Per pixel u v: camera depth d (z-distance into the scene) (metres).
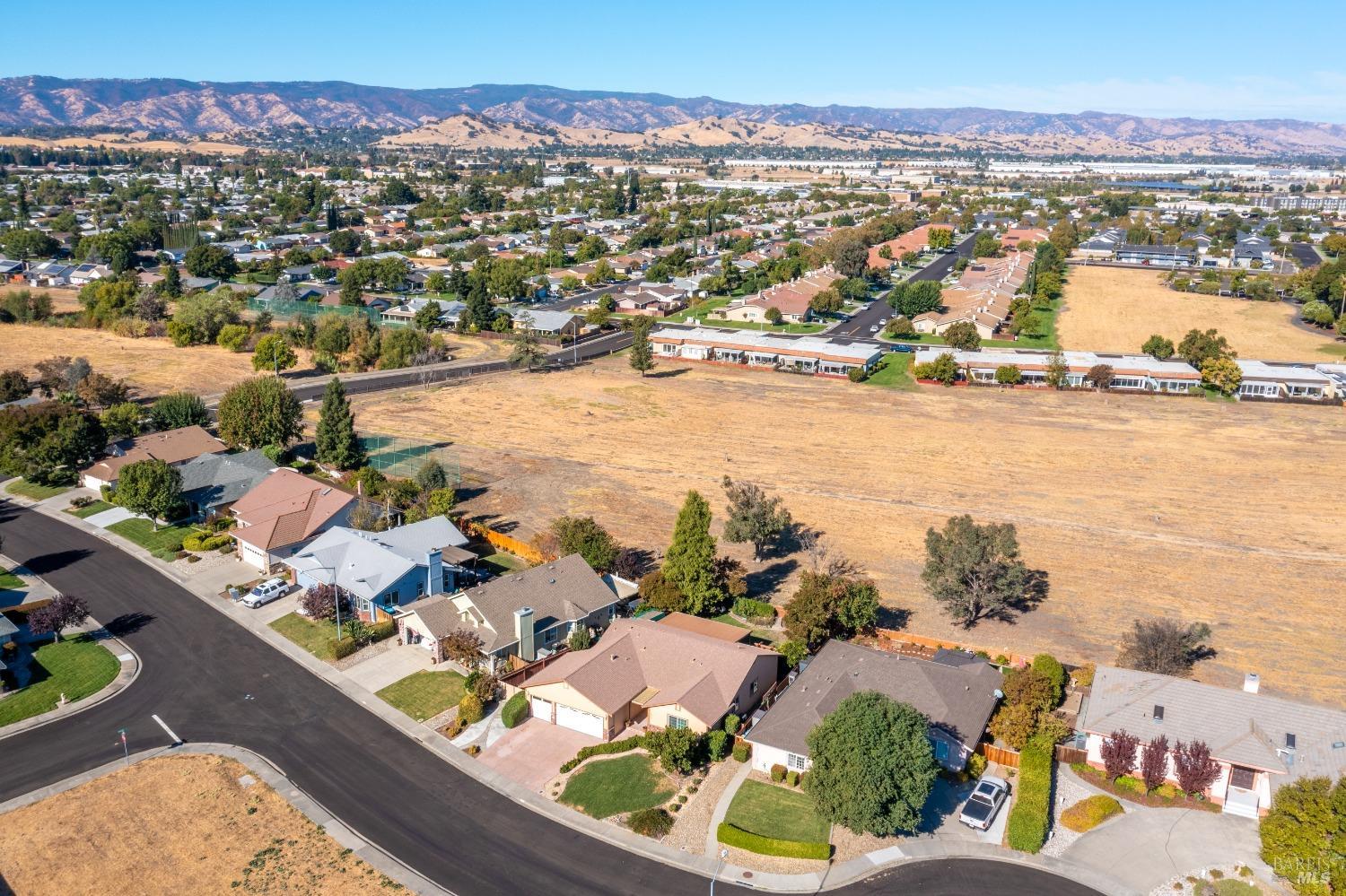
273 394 107.75
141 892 44.41
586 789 52.78
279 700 61.28
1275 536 92.38
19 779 52.78
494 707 61.06
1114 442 123.12
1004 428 129.88
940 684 58.16
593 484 105.06
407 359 161.38
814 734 50.19
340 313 184.12
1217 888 45.25
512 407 136.75
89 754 55.09
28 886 44.53
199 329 170.25
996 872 46.59
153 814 49.97
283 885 45.00
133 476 87.12
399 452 113.69
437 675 64.50
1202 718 53.69
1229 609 77.00
